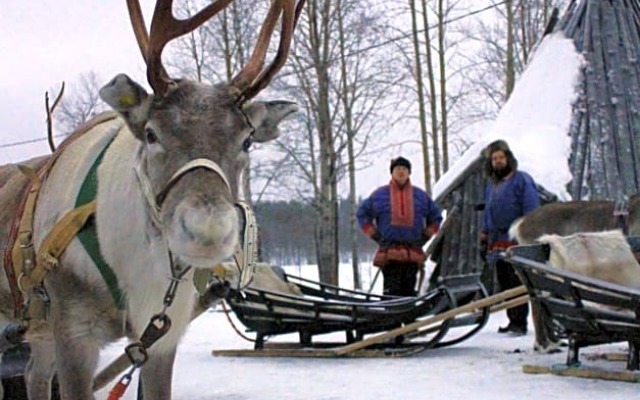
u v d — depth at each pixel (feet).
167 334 13.47
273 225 134.82
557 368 24.06
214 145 11.39
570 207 31.37
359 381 24.39
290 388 23.84
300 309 29.09
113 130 14.28
